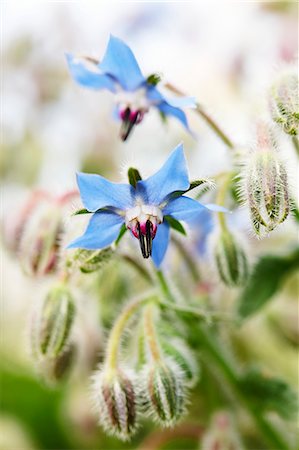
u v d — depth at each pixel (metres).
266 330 0.29
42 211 0.24
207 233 0.26
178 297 0.24
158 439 0.27
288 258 0.24
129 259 0.24
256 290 0.24
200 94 0.32
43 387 0.31
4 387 0.32
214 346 0.25
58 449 0.31
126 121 0.23
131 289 0.26
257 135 0.21
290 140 0.22
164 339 0.23
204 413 0.28
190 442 0.29
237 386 0.25
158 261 0.21
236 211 0.25
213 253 0.23
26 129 0.32
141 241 0.20
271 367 0.30
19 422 0.32
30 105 0.32
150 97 0.23
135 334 0.24
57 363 0.25
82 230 0.22
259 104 0.22
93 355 0.26
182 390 0.22
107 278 0.25
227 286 0.24
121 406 0.21
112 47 0.22
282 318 0.27
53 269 0.24
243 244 0.24
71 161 0.31
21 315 0.31
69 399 0.30
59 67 0.32
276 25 0.32
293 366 0.30
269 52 0.32
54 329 0.23
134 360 0.23
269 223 0.20
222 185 0.23
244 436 0.27
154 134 0.31
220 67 0.32
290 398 0.24
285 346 0.28
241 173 0.21
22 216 0.25
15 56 0.32
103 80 0.23
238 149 0.23
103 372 0.22
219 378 0.26
